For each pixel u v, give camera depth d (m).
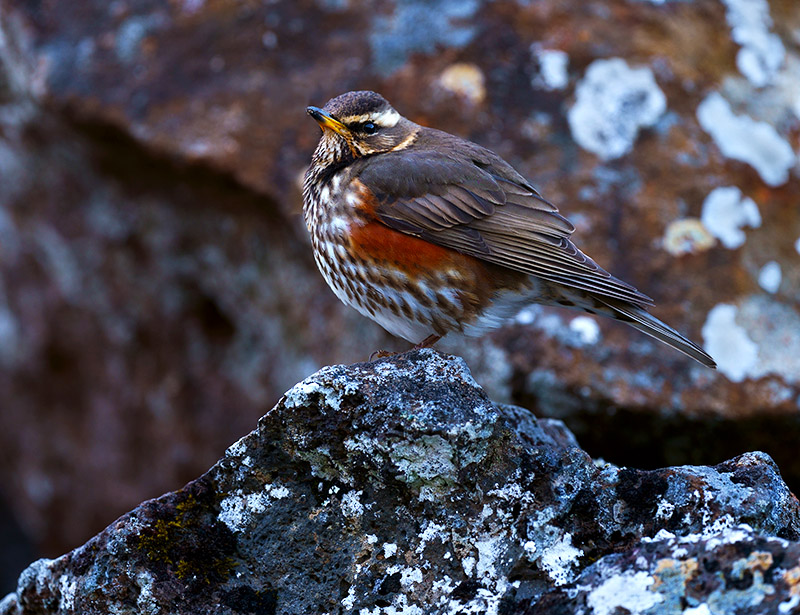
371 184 8.95
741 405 10.25
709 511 6.24
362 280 9.12
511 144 11.71
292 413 6.41
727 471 6.54
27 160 13.48
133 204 13.05
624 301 8.75
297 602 6.39
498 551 6.37
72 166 13.16
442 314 9.05
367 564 6.41
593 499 6.39
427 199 8.91
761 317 10.87
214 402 13.44
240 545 6.46
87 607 6.41
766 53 12.67
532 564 6.32
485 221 8.91
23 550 15.70
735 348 10.62
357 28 12.47
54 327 14.46
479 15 12.34
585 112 11.88
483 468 6.43
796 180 11.84
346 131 9.34
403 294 9.02
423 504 6.42
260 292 12.73
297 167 11.84
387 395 6.44
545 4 12.38
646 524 6.29
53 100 12.24
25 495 15.41
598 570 5.92
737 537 5.64
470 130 11.78
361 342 11.64
